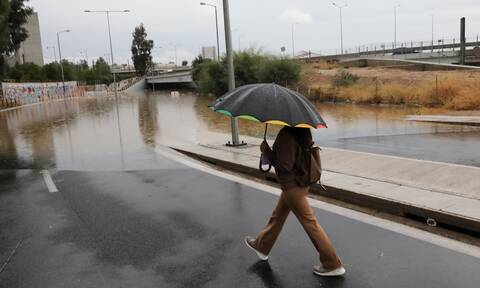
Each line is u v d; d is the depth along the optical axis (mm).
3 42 46125
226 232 5801
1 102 44875
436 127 16656
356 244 5207
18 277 4582
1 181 9367
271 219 4695
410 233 5539
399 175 8289
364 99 29312
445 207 6043
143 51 124000
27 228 6184
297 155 4207
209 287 4254
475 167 8391
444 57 63500
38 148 14477
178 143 14508
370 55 74000
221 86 48594
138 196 7840
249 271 4574
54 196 7988
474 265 4551
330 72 47094
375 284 4199
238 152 11750
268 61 40438
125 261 4941
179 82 100312
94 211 6965
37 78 75188
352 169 9008
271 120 3766
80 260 5000
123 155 12516
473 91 23453
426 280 4250
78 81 99562
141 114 28828
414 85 29656
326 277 4383
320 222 6023
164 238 5648
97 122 23859
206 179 9078
